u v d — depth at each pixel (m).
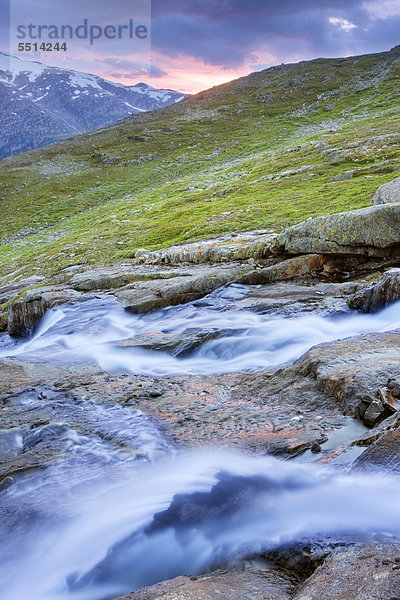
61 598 4.23
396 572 2.95
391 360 7.49
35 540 5.05
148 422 7.92
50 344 15.34
